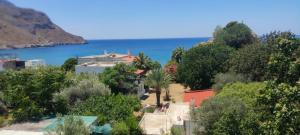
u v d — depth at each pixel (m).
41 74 45.12
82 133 28.55
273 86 15.23
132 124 35.69
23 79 44.00
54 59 181.25
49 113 42.28
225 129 21.73
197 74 60.50
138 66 76.69
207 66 60.12
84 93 45.62
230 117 22.03
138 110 47.81
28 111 38.28
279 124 13.48
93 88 46.22
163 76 53.78
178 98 59.31
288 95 13.79
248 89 31.59
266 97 14.93
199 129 27.34
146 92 66.75
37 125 34.94
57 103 42.81
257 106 19.30
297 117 13.25
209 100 28.09
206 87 61.09
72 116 29.20
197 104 39.47
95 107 39.53
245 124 19.98
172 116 40.16
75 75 57.09
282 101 13.83
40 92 42.12
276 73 15.64
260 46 45.69
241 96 30.67
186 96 45.66
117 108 39.12
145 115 43.47
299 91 13.73
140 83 63.50
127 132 34.00
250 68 44.47
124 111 38.97
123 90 56.88
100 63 75.75
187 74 62.12
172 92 65.00
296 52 15.47
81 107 40.41
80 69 67.81
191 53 64.69
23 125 35.00
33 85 42.41
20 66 87.69
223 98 28.11
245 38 87.50
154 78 53.00
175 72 75.44
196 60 62.34
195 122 28.33
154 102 57.34
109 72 57.41
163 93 64.56
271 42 44.44
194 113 29.00
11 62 86.50
